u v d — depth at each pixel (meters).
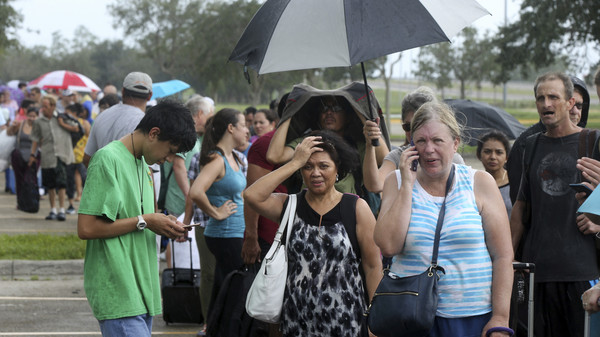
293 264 4.35
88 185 4.17
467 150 24.31
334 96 5.69
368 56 4.64
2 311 7.95
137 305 4.21
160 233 4.27
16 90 25.69
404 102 5.37
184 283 7.22
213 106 8.38
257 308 4.33
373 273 4.34
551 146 5.09
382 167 5.45
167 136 4.23
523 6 33.09
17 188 13.77
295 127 5.85
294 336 4.33
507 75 36.97
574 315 4.98
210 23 50.62
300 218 4.37
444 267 3.79
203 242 6.80
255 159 5.98
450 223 3.81
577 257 4.95
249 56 4.95
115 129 6.89
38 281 9.40
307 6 4.84
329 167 4.33
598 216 4.12
